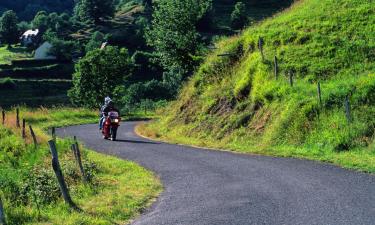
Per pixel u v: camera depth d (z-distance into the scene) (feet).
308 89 73.20
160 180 47.65
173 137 88.38
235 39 106.63
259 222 30.68
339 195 36.65
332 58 82.12
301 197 36.78
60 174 36.73
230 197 38.29
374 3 99.66
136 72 384.47
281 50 88.79
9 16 588.91
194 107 94.17
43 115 136.36
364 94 65.16
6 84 357.41
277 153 61.41
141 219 33.42
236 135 75.51
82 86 205.67
